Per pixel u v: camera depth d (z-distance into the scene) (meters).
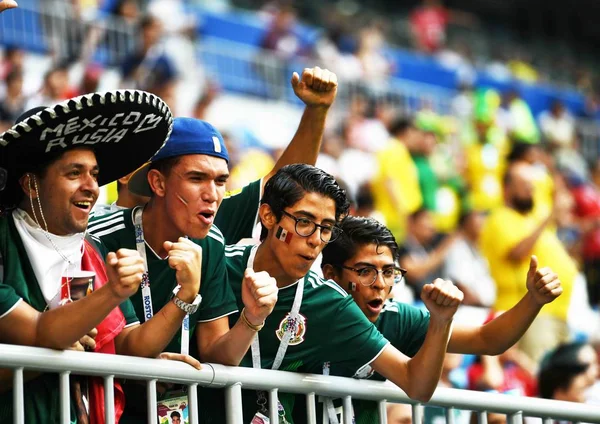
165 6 19.14
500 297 13.30
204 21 21.39
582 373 9.09
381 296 6.32
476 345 6.52
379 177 16.36
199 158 5.61
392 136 16.83
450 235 14.12
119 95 4.96
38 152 5.00
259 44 21.66
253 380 5.43
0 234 5.03
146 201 6.33
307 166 5.75
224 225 6.60
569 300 12.94
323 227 5.67
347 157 16.75
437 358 5.68
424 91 23.39
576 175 21.33
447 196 17.67
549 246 13.30
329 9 25.55
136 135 5.28
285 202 5.66
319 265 6.96
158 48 17.25
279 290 5.83
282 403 5.78
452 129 21.17
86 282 5.14
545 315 12.55
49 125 4.88
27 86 16.02
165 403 5.48
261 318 5.31
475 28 27.86
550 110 25.19
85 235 5.51
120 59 17.48
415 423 6.03
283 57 20.80
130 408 5.53
